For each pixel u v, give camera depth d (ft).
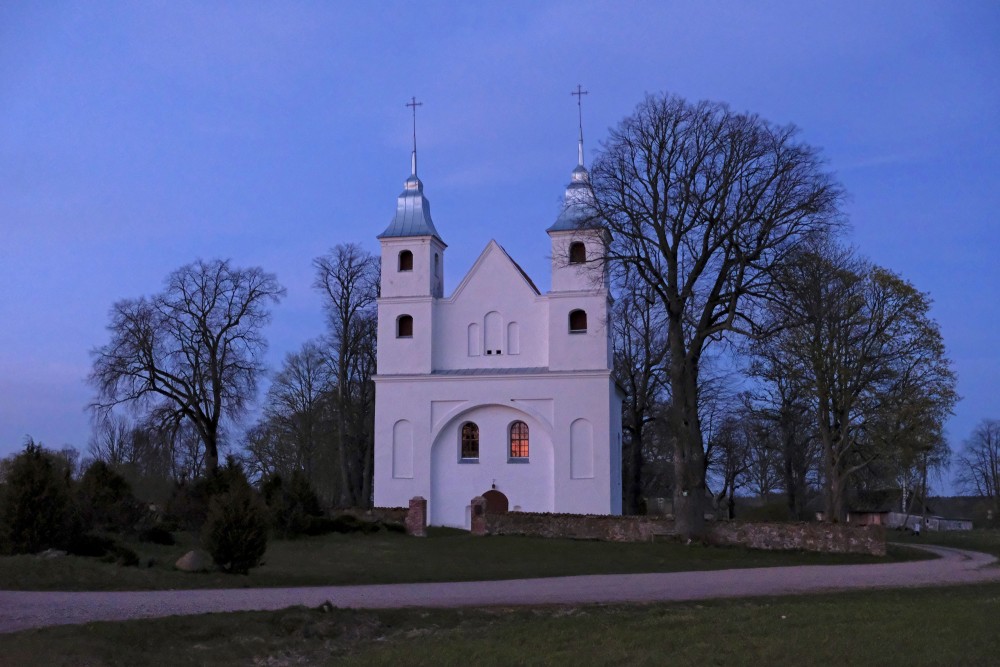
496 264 184.34
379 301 185.37
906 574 93.56
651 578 88.89
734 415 211.41
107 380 177.27
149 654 53.83
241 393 186.50
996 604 63.31
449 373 179.73
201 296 185.78
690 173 131.03
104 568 77.36
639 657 51.70
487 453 177.17
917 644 51.67
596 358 174.60
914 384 154.30
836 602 67.56
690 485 130.31
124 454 244.22
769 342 144.87
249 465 259.60
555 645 54.85
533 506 173.58
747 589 78.18
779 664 49.42
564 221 180.24
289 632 59.11
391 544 125.90
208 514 85.10
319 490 250.37
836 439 159.74
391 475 178.91
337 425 230.07
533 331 180.86
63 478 99.55
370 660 53.98
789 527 126.11
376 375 181.78
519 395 175.94
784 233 128.67
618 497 184.96
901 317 155.84
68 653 51.03
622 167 134.82
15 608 60.70
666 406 212.02
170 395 181.06
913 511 331.57
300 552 113.29
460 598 71.26
